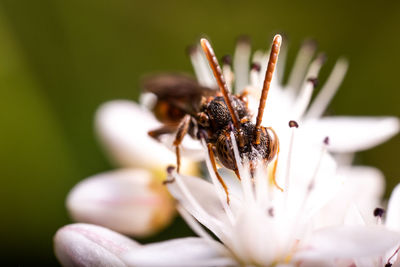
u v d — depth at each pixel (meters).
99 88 0.06
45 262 0.06
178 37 0.06
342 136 0.05
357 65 0.06
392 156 0.06
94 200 0.05
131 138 0.05
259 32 0.07
